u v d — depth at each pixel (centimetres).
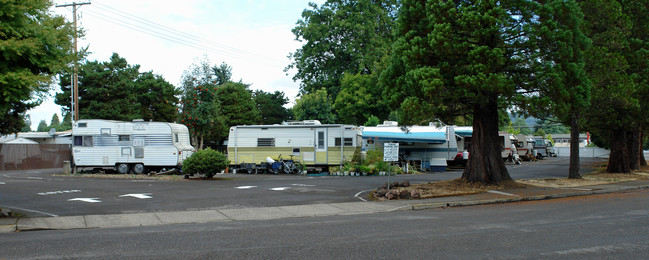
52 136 4234
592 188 1806
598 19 2083
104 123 2588
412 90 1641
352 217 1152
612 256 675
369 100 4397
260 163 2806
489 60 1498
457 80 1528
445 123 1878
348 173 2606
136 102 4841
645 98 2241
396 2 4462
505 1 1530
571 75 1575
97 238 851
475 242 783
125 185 1903
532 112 1566
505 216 1122
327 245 764
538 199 1548
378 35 4538
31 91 1051
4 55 964
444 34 1533
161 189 1750
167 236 867
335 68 4728
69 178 2289
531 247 739
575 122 2228
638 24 2233
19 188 1762
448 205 1391
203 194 1606
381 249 730
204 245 773
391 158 1591
